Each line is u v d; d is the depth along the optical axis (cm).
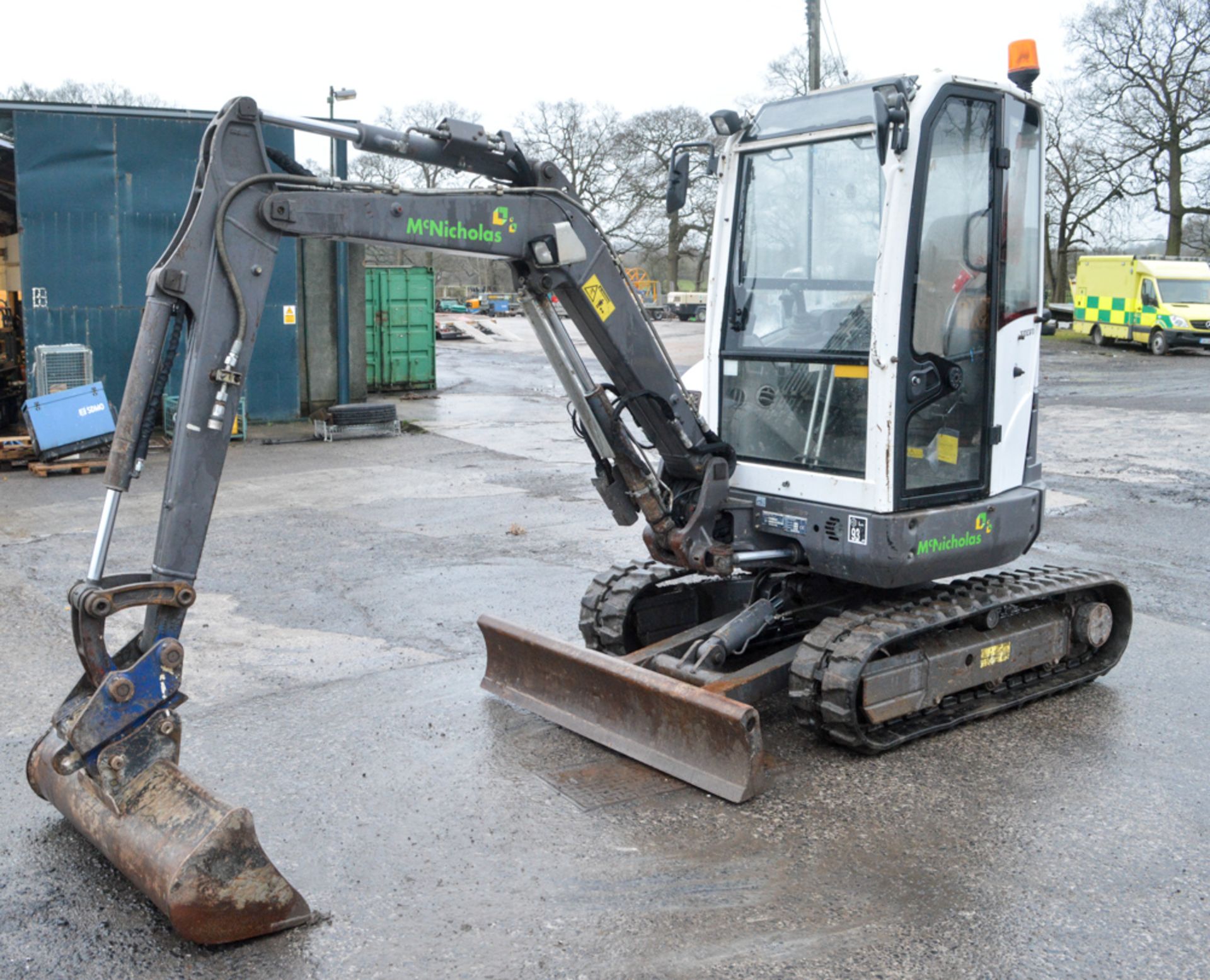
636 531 1020
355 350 1853
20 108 1512
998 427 575
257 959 370
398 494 1196
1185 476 1266
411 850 443
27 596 802
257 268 426
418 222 459
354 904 404
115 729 397
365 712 588
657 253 5138
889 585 535
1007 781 506
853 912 396
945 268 536
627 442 542
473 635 719
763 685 542
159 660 404
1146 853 439
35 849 443
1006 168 553
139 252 1606
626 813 474
